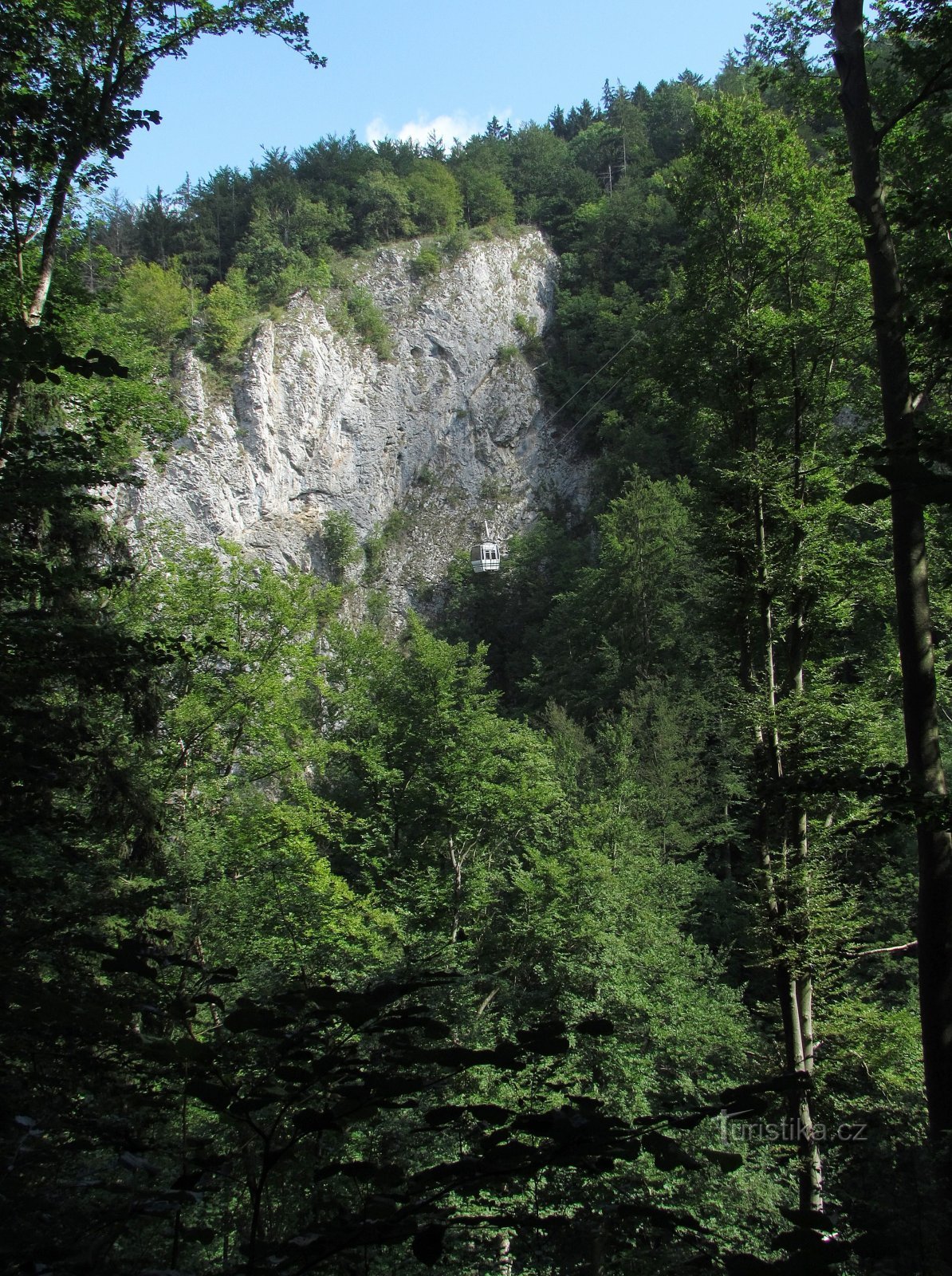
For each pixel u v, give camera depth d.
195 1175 3.06
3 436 10.00
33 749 8.16
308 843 20.94
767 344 15.80
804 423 16.83
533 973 22.08
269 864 20.36
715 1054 20.17
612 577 45.03
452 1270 4.47
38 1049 4.16
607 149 100.06
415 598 77.56
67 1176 3.38
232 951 15.11
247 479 72.06
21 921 6.47
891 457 6.71
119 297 20.64
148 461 66.56
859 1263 3.82
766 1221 11.98
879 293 9.75
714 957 25.03
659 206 83.81
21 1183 3.31
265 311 78.88
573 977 21.08
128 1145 3.46
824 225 15.16
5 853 8.01
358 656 32.19
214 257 85.62
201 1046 3.20
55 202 11.27
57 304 14.23
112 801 12.81
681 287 18.14
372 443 78.75
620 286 82.69
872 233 9.84
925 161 10.86
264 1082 3.26
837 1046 16.84
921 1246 4.04
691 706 36.75
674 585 43.69
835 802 15.97
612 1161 3.01
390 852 28.11
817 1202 11.98
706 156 16.31
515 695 61.72
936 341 8.91
